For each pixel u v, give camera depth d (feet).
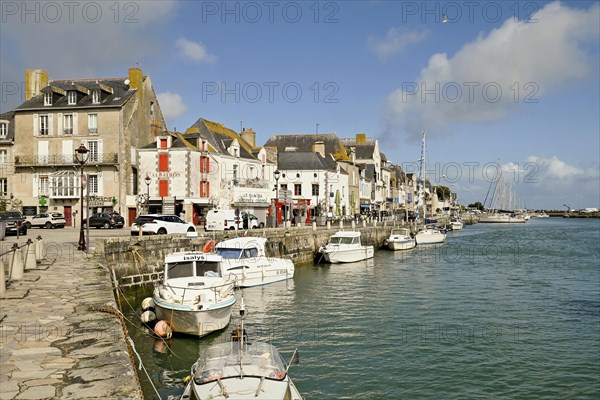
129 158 156.46
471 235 270.26
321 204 208.95
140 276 76.89
